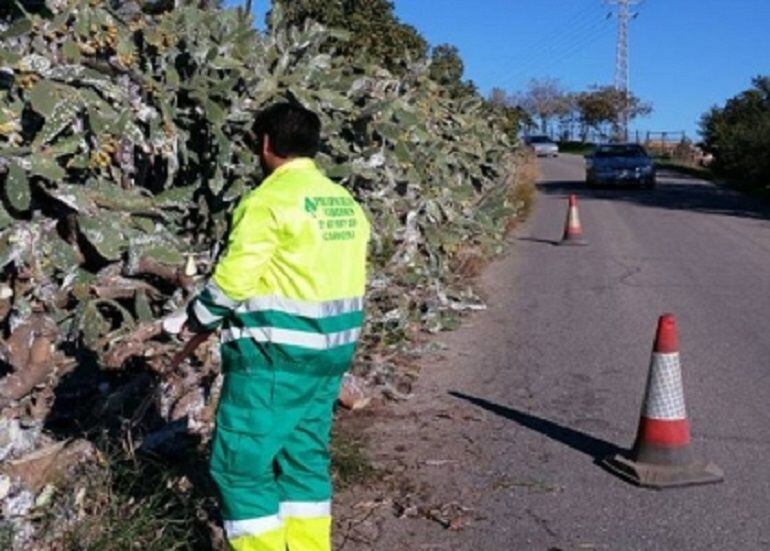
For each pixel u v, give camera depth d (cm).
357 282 391
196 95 535
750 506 507
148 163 538
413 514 487
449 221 1005
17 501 419
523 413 657
